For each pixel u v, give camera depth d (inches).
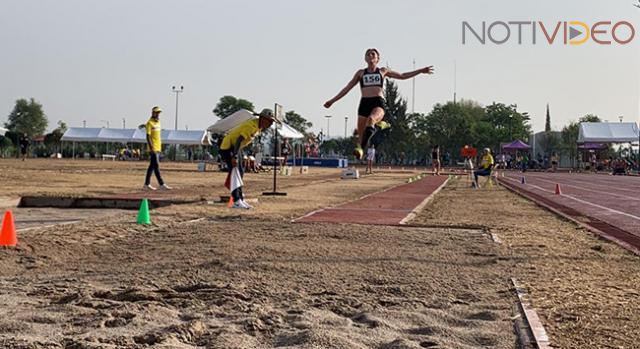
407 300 202.5
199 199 583.5
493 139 3309.5
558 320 180.5
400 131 3070.9
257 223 407.2
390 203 623.2
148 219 404.8
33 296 202.5
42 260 267.0
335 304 195.2
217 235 347.6
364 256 285.3
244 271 244.8
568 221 479.8
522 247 325.1
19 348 147.0
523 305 196.1
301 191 791.7
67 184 796.6
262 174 1375.5
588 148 2655.0
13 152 2682.1
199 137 2610.7
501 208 615.2
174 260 269.9
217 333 161.3
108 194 634.8
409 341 155.6
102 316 175.0
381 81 336.2
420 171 2063.2
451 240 344.8
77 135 2600.9
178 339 156.1
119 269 249.8
